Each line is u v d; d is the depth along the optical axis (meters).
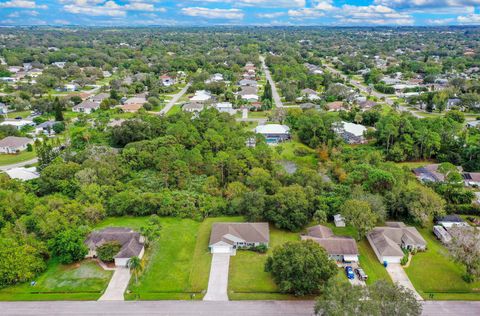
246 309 49.53
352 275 56.00
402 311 40.47
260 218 71.88
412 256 62.12
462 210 75.88
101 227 69.81
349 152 107.25
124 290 53.22
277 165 93.75
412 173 93.75
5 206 67.31
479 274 53.06
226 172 90.06
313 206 72.69
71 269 57.94
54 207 68.62
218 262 59.94
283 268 51.06
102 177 82.81
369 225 63.62
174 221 72.56
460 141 106.50
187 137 108.12
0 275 52.72
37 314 48.59
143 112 141.50
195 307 49.91
